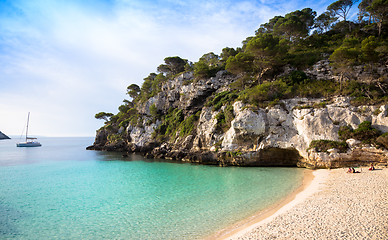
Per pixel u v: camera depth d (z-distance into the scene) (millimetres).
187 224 14453
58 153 80188
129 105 113312
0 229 14922
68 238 13383
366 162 29016
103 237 13219
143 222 15234
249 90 45125
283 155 38188
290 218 13594
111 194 23188
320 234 10969
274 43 49625
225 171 35469
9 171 40500
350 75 40281
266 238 11094
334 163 30766
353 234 10648
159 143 65188
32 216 17281
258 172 33000
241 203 18250
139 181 29578
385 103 31328
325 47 52406
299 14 67375
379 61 39344
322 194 18516
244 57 47188
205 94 63312
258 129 38312
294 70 48375
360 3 59375
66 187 27016
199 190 23578
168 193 22875
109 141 92125
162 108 77625
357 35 53125
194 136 53406
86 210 18359
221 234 12578
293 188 22297
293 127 36875
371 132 29562
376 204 14562
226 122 45656
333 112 33844
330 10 64438
